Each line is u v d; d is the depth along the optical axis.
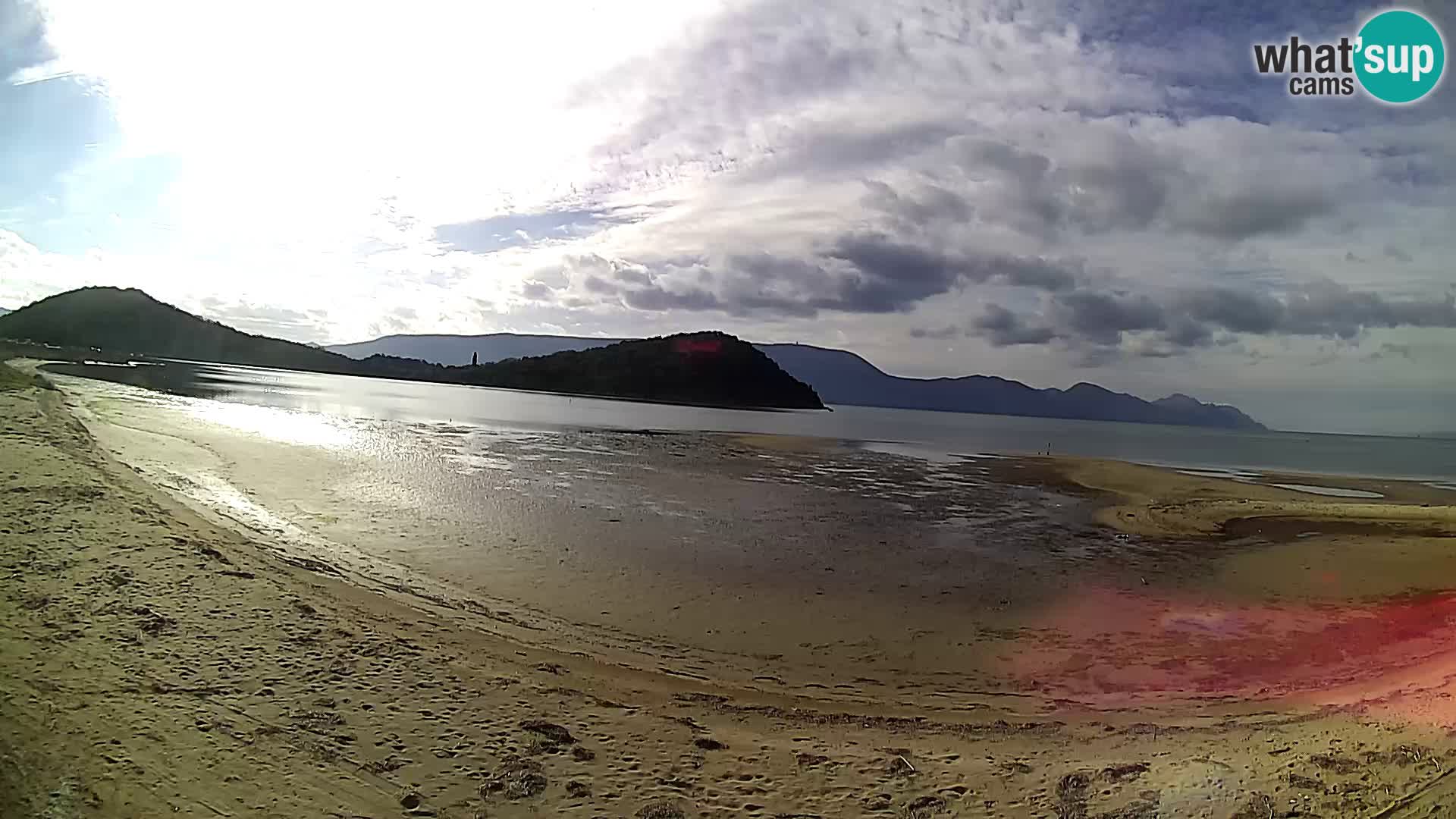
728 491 24.12
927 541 18.53
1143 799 6.02
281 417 38.22
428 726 6.91
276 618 9.25
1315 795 5.95
